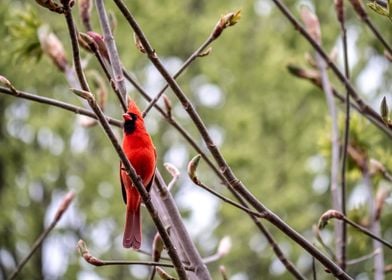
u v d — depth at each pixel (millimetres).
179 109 17078
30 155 15859
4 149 15961
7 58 14773
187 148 16766
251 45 17172
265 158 16172
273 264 15461
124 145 6152
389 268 7207
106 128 5234
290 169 16016
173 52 17297
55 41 8102
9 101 16047
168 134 16859
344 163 7129
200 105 17297
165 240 5359
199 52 6363
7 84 6254
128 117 6180
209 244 15891
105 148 16344
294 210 15586
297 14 16047
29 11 8625
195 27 17047
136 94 15758
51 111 15945
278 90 16656
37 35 8539
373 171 8148
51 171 16016
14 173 15953
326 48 15219
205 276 6023
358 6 6996
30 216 15773
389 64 14875
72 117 15930
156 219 5352
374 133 8328
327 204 15633
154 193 6355
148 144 6152
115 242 15930
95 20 14148
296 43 16172
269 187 15750
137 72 16891
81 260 15461
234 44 17031
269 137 16594
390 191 7664
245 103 16953
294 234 5602
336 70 7188
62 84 15789
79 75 5406
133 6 16484
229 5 17453
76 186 16016
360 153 8242
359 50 14945
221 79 17125
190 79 17469
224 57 17078
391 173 8586
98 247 15820
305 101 16562
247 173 15984
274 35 16828
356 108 7254
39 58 8602
